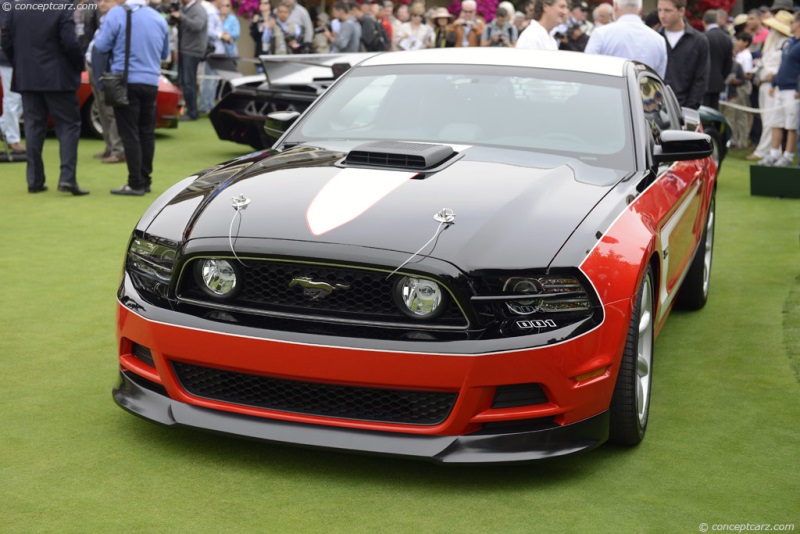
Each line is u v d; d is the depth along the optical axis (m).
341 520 2.76
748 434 3.54
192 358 3.03
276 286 2.97
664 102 4.91
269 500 2.88
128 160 8.09
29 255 6.03
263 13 15.00
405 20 16.44
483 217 3.03
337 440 2.93
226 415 3.07
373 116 4.18
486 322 2.83
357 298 2.91
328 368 2.86
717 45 11.23
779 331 4.95
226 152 10.87
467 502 2.90
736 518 2.85
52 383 3.85
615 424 3.25
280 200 3.18
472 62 4.43
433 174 3.39
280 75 9.54
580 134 3.94
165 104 11.45
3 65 9.44
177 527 2.68
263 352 2.91
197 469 3.08
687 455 3.33
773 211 8.52
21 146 9.76
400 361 2.82
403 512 2.82
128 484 2.96
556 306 2.90
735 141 13.62
